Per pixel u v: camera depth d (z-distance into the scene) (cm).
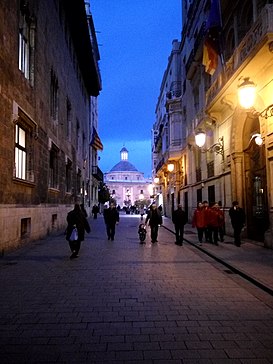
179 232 1551
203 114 2127
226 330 477
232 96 1477
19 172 1391
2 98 1127
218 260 1040
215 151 1845
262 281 737
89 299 632
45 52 1777
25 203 1407
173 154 3222
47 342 436
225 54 1691
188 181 2794
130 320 519
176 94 3444
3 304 602
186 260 1063
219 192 1866
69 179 2622
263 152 1357
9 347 421
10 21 1212
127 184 13225
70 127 2636
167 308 578
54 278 807
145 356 395
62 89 2302
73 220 1097
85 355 398
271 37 995
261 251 1191
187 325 497
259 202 1427
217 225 1391
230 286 733
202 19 2255
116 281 777
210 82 2083
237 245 1336
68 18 2556
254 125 1468
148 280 789
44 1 1756
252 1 1376
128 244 1491
